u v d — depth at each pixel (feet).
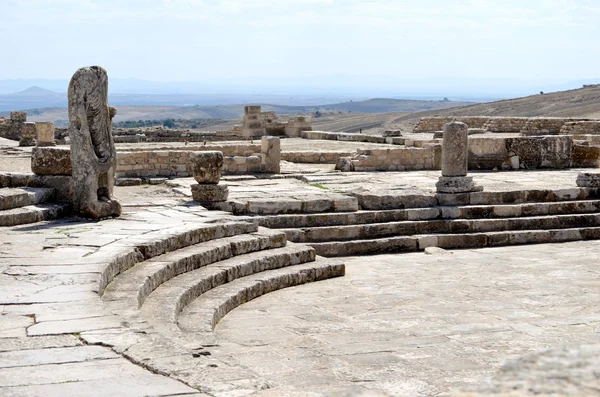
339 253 58.85
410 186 71.51
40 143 115.85
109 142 52.75
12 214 48.88
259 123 144.15
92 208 51.49
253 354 31.50
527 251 60.49
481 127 150.61
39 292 31.73
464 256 58.49
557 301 43.52
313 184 73.67
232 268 45.21
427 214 63.62
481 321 38.65
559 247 62.03
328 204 62.13
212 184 61.05
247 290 43.55
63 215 53.16
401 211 63.00
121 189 71.82
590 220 66.49
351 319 39.19
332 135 132.67
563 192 68.69
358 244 59.36
